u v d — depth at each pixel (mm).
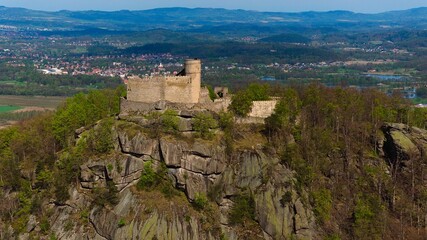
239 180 148250
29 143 180125
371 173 163625
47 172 160125
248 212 145000
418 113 198125
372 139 174750
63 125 174375
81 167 154250
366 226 147000
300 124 169500
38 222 152750
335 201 154500
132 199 145875
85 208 149750
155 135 153625
